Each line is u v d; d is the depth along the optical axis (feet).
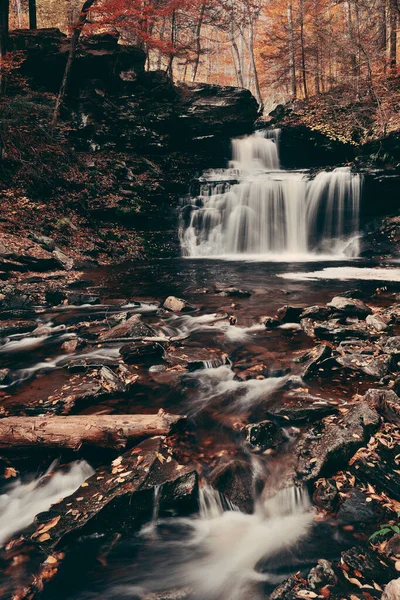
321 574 8.76
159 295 34.81
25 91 60.70
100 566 9.57
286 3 99.55
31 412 15.08
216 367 19.39
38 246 43.60
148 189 60.75
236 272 45.88
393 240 55.88
